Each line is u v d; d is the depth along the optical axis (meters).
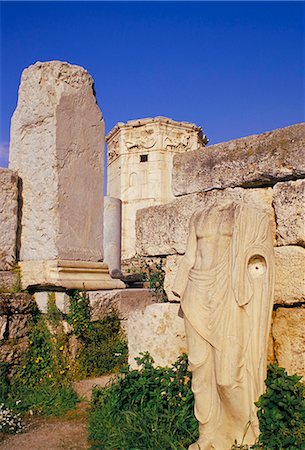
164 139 26.56
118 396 5.22
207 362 3.91
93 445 4.81
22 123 7.74
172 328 5.34
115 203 13.47
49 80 7.48
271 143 4.58
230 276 3.83
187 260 4.20
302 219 4.25
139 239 5.84
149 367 5.18
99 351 7.24
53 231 7.21
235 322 3.77
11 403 5.89
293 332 4.34
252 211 3.94
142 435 4.45
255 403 3.79
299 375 4.27
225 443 3.87
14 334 6.57
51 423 5.61
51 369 6.73
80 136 7.70
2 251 7.27
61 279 7.04
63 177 7.38
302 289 4.22
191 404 4.57
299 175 4.37
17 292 7.06
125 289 7.99
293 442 3.62
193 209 5.24
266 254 3.88
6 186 7.34
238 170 4.84
